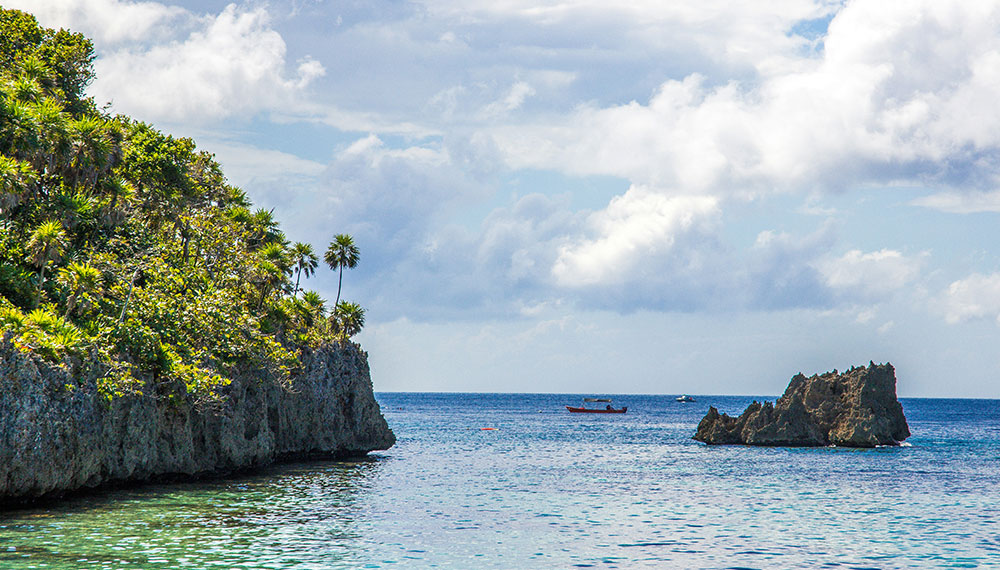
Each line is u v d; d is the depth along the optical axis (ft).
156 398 174.91
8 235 170.91
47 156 181.16
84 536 116.78
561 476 226.79
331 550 116.06
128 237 216.33
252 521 135.74
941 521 151.43
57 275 175.01
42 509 135.03
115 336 169.68
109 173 209.97
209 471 194.39
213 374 187.01
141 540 116.06
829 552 123.13
